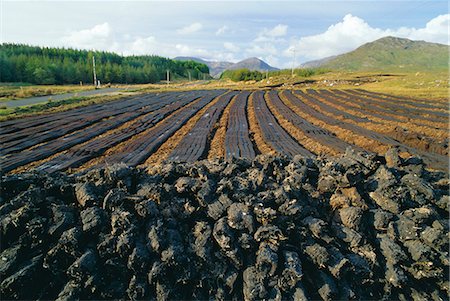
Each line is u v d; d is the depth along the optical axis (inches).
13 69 3769.7
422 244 265.7
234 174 344.5
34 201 270.1
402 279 253.3
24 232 252.8
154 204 274.5
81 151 657.0
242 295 241.4
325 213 304.7
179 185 302.0
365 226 289.6
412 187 330.6
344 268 247.0
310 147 748.6
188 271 242.7
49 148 677.9
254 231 263.6
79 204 283.4
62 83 4170.8
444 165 570.3
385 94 1925.4
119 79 5017.2
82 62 4867.1
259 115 1247.5
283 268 244.1
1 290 218.2
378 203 313.4
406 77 3304.6
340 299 242.4
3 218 253.8
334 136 840.9
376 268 261.1
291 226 269.0
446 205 313.6
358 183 325.1
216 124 1031.0
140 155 637.9
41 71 3831.2
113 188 299.9
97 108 1403.8
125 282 243.4
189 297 242.5
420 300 251.8
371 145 721.6
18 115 1100.5
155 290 238.1
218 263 249.0
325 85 3206.2
